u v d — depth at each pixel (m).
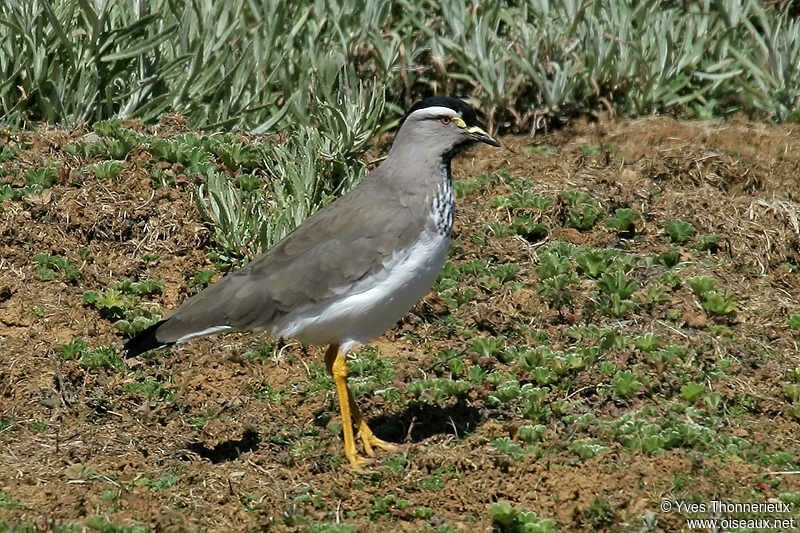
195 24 16.95
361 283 10.38
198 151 14.89
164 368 11.84
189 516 9.53
